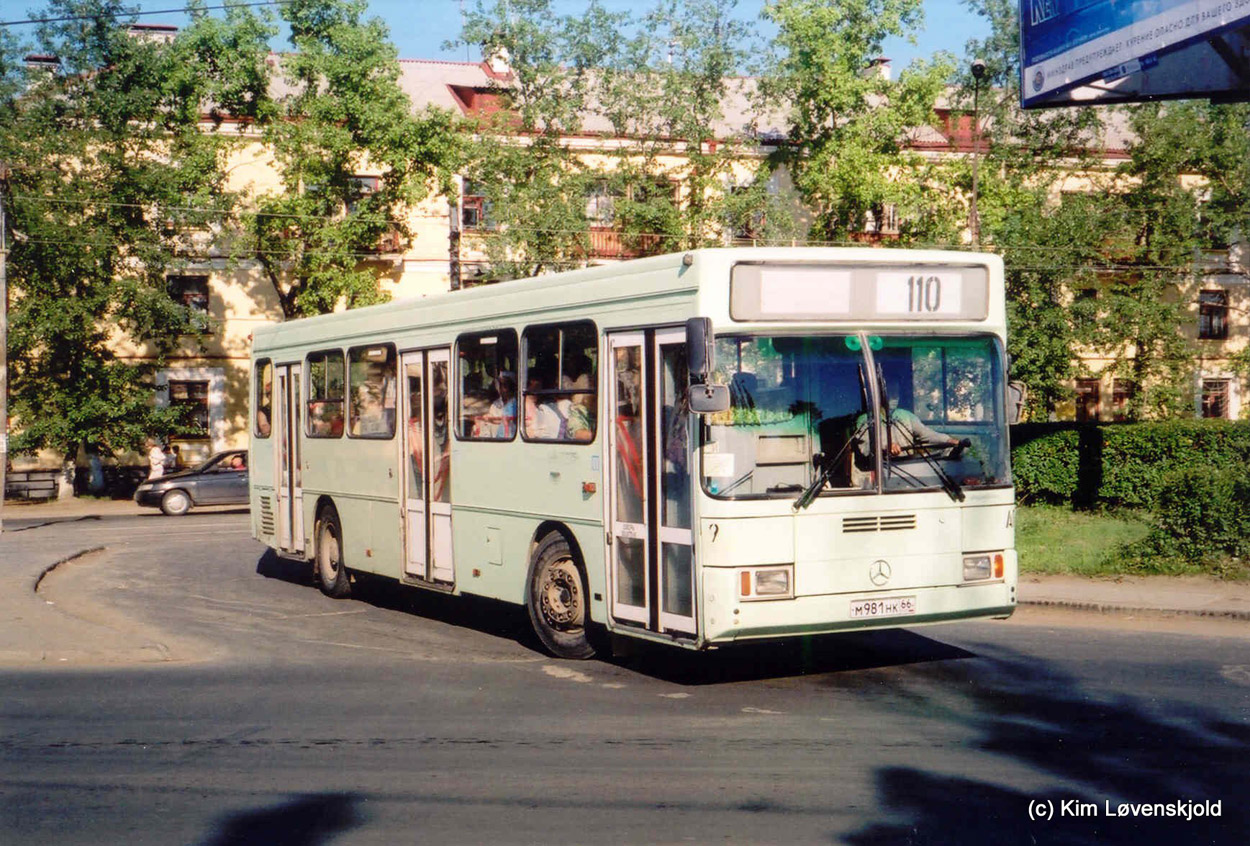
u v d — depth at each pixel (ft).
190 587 58.54
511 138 131.95
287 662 38.55
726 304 30.45
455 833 20.71
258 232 127.44
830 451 30.99
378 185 143.74
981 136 136.98
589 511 35.37
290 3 124.67
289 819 21.76
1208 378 161.99
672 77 133.08
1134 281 137.18
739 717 29.17
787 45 129.39
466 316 42.14
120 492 143.43
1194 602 45.44
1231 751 25.35
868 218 143.84
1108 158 154.92
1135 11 64.39
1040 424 87.10
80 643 40.63
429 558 44.75
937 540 31.89
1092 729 27.40
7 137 124.36
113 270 130.93
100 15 127.85
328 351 52.75
